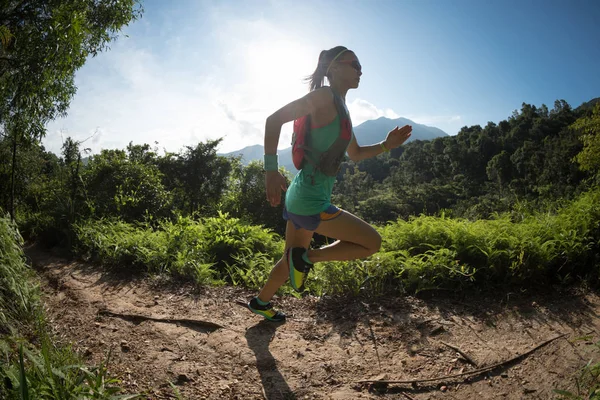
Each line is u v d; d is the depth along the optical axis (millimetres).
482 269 3906
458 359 2732
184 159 19328
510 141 131875
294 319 3469
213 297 3945
